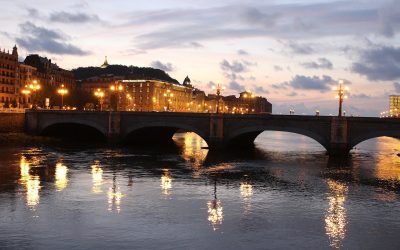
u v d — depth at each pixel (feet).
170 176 215.51
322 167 255.91
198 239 119.44
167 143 439.22
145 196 168.35
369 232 128.06
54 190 175.52
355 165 268.62
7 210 143.33
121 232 123.65
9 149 321.11
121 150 338.13
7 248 109.81
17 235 119.34
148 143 420.36
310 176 221.25
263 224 134.21
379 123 284.20
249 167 252.42
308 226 132.87
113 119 383.04
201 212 146.10
